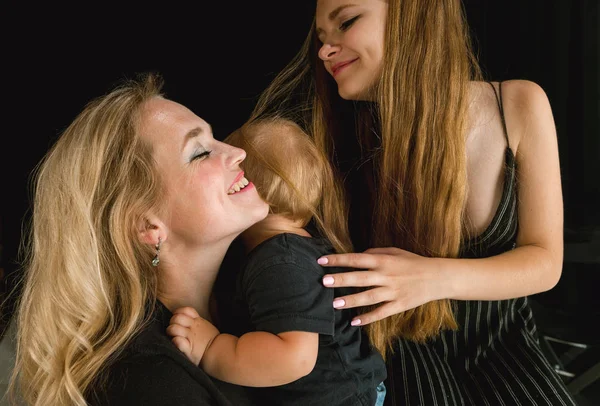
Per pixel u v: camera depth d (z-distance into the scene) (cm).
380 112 132
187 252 100
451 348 142
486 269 125
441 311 133
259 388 107
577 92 236
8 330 129
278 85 154
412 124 130
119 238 95
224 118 214
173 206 95
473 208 138
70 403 92
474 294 124
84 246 94
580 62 232
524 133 134
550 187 136
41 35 196
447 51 128
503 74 236
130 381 86
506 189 135
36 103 200
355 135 150
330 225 129
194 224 96
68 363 92
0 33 193
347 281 107
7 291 169
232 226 97
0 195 200
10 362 119
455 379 138
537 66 234
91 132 96
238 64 211
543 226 136
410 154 132
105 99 100
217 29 207
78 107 202
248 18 207
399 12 126
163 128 96
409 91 129
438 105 128
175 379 86
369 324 121
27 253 119
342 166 149
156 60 206
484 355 142
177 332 96
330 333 100
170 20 204
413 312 133
